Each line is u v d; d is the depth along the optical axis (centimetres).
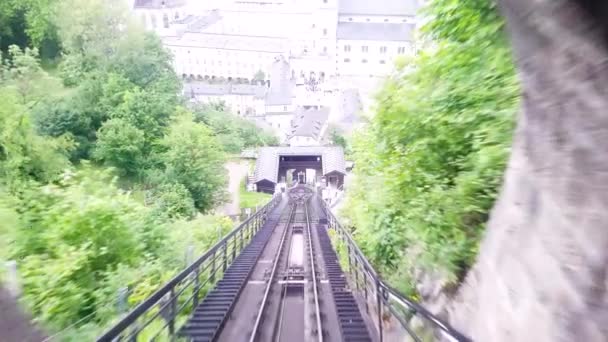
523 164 330
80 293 604
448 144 535
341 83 10138
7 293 408
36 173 1752
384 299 547
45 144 1828
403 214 656
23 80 2697
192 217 2164
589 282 228
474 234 473
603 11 212
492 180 432
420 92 560
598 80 224
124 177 2739
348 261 1118
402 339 580
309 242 1580
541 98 287
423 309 385
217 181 2716
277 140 7894
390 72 637
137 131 2781
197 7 14950
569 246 248
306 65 11256
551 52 262
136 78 4072
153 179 2548
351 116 7994
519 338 298
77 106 3094
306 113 9438
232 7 14612
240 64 11775
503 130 419
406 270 690
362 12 11538
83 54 3969
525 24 282
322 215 2747
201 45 11512
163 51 4559
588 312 226
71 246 671
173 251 945
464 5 442
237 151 5416
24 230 739
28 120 1761
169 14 13500
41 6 3988
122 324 343
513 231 334
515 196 340
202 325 658
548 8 249
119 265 692
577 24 232
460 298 456
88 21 3938
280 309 840
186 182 2523
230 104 10412
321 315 774
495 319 345
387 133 639
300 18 14638
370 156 819
